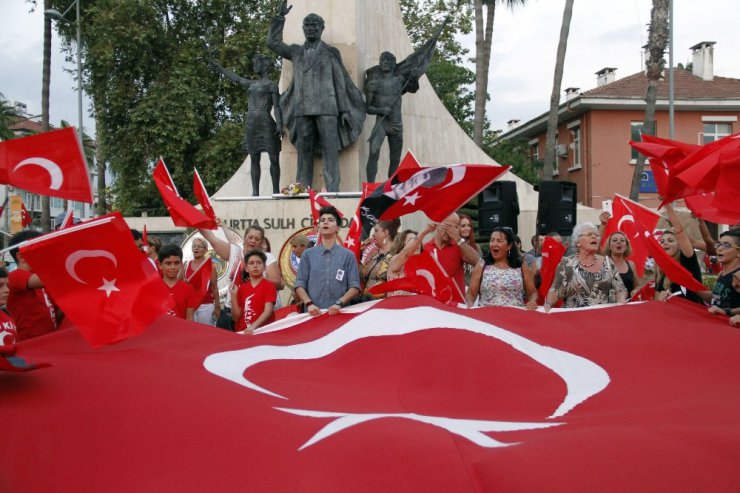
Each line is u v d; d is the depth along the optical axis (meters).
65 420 3.58
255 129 17.06
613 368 5.09
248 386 4.42
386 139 18.59
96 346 4.08
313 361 5.23
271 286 7.92
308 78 16.36
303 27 16.56
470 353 5.01
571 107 38.47
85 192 4.41
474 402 4.42
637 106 37.81
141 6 33.12
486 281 7.20
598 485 2.95
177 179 33.66
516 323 5.83
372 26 18.86
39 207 44.06
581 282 7.32
